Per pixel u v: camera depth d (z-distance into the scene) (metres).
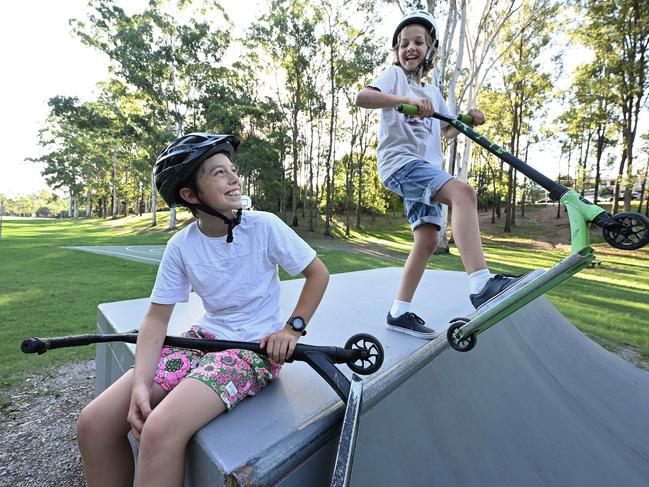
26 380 3.08
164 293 1.24
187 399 1.00
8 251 13.67
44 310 5.19
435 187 1.69
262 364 1.22
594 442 1.90
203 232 1.31
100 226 33.41
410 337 1.87
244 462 0.89
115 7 21.50
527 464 1.57
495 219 29.83
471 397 1.68
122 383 1.16
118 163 38.22
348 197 24.73
